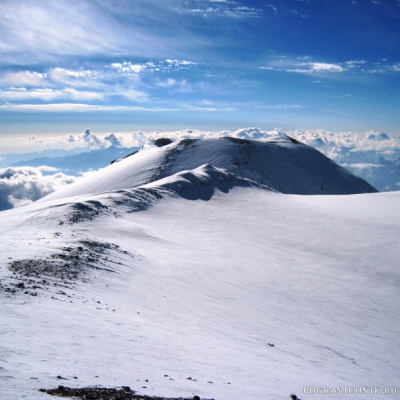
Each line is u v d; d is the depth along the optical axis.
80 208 40.28
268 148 127.25
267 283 28.73
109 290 19.97
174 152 121.06
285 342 18.30
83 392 7.38
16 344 10.13
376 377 16.09
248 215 51.56
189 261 30.91
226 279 27.83
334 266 36.12
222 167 106.56
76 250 25.30
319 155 137.00
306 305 25.64
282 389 11.09
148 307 18.83
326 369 15.40
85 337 11.95
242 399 9.20
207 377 10.73
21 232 30.61
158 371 10.34
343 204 62.25
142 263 27.14
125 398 7.38
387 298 29.86
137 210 46.00
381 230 47.47
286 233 45.31
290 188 105.38
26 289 16.27
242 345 16.00
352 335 21.95
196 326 17.45
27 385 7.35
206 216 49.19
